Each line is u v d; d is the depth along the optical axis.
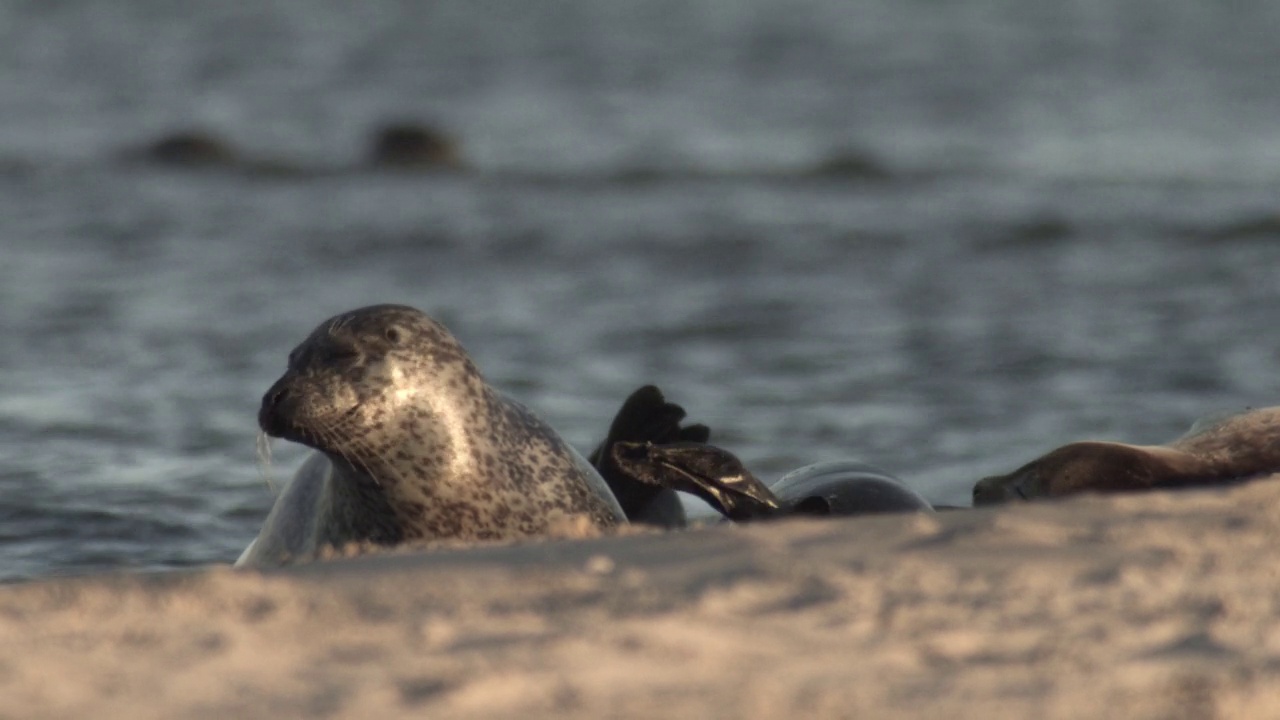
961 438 39.28
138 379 45.88
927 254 73.50
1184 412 41.78
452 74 189.88
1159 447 25.89
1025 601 14.38
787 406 43.44
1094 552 16.11
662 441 27.88
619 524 25.42
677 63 199.25
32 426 39.41
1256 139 133.00
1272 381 45.50
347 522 24.03
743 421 41.56
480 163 122.19
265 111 158.62
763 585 14.92
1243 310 57.50
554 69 194.00
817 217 87.62
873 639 13.32
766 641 13.26
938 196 99.12
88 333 52.72
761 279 66.69
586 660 12.69
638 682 12.20
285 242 76.44
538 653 12.86
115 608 14.34
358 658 12.81
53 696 11.87
